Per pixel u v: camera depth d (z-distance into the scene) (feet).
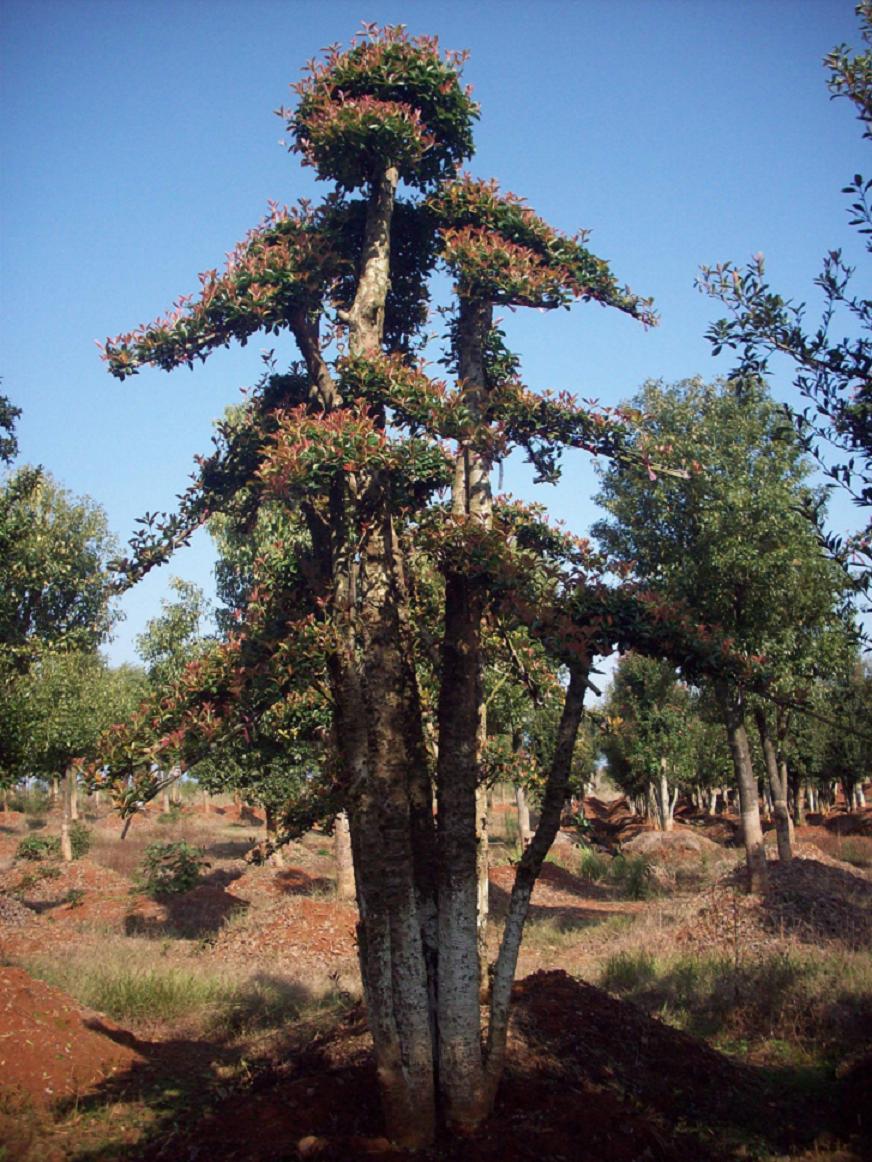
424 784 20.27
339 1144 17.53
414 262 24.90
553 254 22.66
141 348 20.36
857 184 14.93
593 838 29.53
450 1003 18.30
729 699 47.09
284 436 18.47
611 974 39.40
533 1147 17.26
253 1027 33.17
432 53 21.88
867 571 14.78
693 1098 23.21
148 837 113.60
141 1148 21.07
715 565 42.83
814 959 33.99
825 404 15.62
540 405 22.21
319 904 52.90
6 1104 23.70
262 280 20.63
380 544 19.83
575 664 17.84
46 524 77.92
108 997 35.14
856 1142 20.74
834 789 161.58
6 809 141.49
